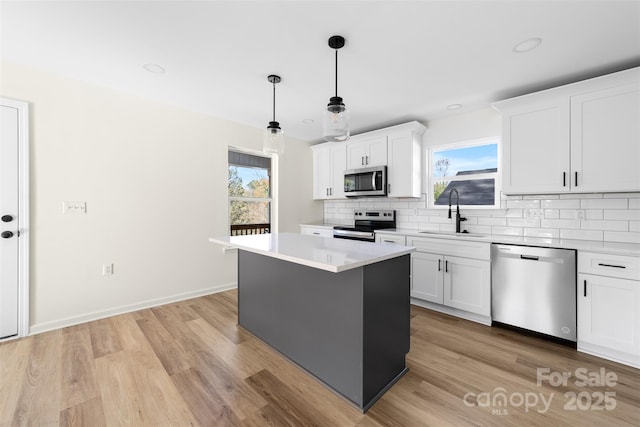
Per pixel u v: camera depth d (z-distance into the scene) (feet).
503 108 8.71
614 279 6.39
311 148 15.62
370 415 4.87
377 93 8.90
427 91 8.71
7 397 5.20
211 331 8.12
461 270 8.95
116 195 9.14
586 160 7.35
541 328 7.45
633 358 6.23
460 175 11.05
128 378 5.82
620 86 6.88
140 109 9.59
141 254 9.72
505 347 7.13
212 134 11.50
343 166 13.88
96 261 8.79
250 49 6.52
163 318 8.97
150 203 9.89
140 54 6.81
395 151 11.75
